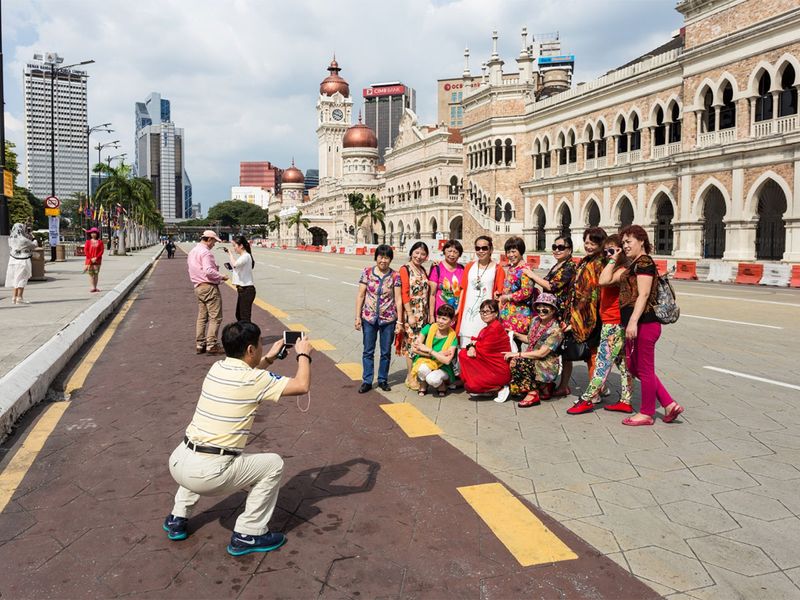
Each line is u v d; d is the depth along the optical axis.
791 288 22.84
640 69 34.97
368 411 6.72
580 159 40.78
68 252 53.84
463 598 3.31
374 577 3.51
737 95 28.80
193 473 3.66
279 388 3.82
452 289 7.63
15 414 6.23
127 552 3.79
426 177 65.00
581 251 40.47
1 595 3.33
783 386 7.76
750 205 28.42
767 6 27.12
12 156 63.97
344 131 121.00
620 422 6.34
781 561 3.65
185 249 107.38
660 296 6.03
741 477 4.86
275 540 3.84
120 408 6.83
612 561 3.66
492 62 47.53
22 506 4.43
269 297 18.69
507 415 6.61
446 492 4.62
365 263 42.22
